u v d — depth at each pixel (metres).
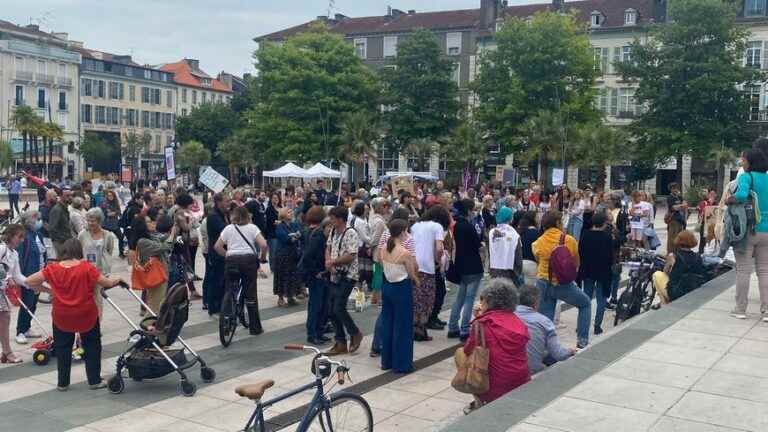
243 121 77.88
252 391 4.70
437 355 9.26
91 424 6.61
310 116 50.75
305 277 9.71
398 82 52.81
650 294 11.35
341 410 5.27
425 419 6.84
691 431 4.88
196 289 14.12
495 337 5.70
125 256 18.50
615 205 15.75
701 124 45.56
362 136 48.53
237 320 10.55
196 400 7.34
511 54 47.25
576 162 45.03
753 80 46.34
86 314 7.54
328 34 53.59
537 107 46.50
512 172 40.94
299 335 10.30
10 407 7.07
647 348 6.99
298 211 16.53
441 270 10.79
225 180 16.09
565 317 11.88
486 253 17.00
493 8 65.19
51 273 7.52
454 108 52.75
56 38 81.00
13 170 65.75
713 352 6.87
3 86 72.56
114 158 82.69
